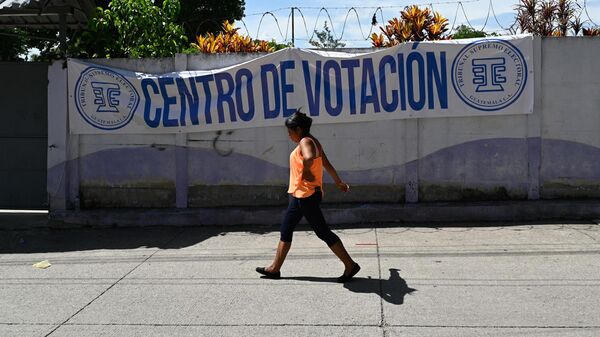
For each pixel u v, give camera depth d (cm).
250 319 511
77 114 891
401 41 883
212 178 891
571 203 834
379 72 859
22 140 935
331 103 866
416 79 857
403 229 815
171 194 898
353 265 601
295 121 602
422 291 570
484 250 705
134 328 498
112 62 892
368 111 862
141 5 963
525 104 847
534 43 845
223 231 841
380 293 568
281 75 867
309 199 595
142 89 881
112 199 904
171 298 570
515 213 837
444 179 869
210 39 935
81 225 880
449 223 838
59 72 888
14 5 935
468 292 564
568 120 855
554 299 539
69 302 566
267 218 863
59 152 891
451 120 862
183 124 879
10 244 802
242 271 653
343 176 877
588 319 491
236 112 876
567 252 686
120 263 698
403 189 873
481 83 852
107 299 572
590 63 849
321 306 538
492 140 860
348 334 474
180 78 872
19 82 929
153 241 797
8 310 547
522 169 860
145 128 884
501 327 479
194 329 493
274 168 884
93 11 1026
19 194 942
